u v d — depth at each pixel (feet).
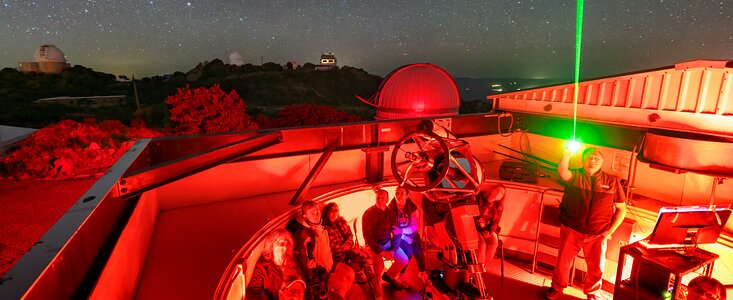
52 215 36.76
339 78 315.99
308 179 15.87
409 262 16.33
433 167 10.66
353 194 16.87
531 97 20.47
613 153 17.06
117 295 8.11
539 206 16.84
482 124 21.42
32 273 4.88
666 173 15.43
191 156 11.78
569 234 13.76
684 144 13.52
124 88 222.89
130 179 9.56
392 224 14.52
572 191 13.46
